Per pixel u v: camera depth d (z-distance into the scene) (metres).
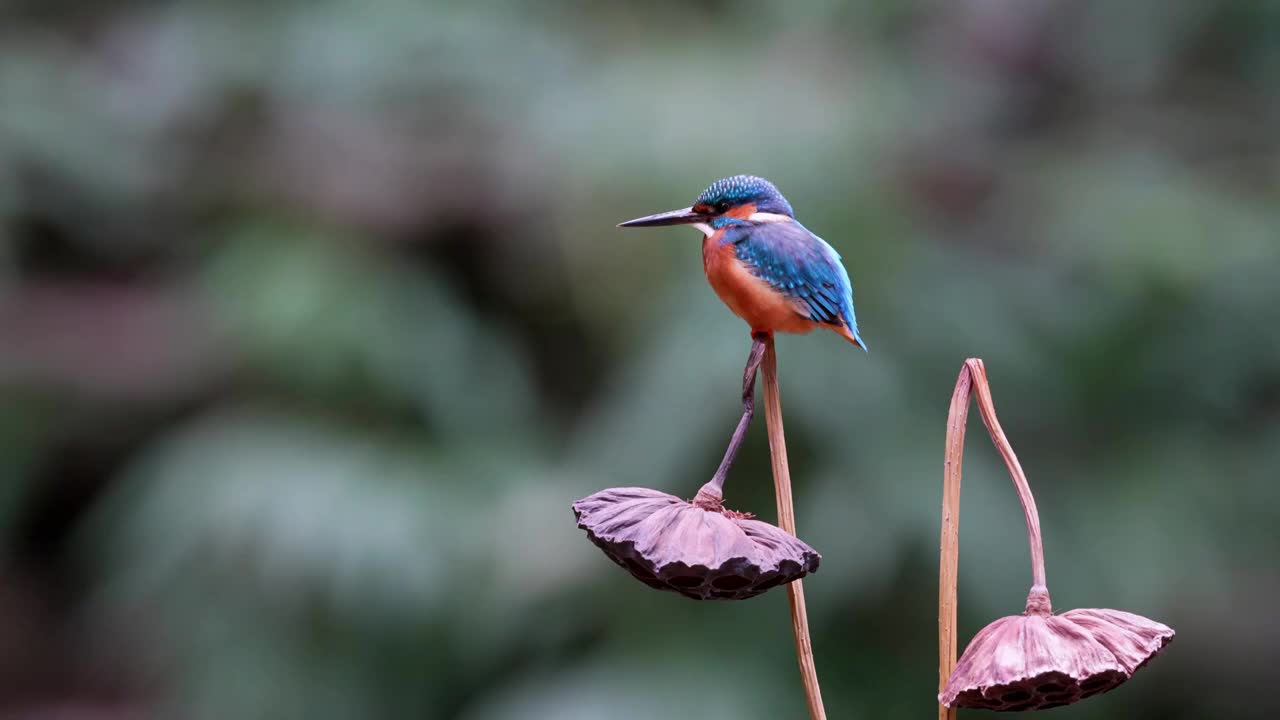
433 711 10.57
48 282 13.60
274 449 10.74
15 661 12.56
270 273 11.34
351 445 10.99
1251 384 10.53
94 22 14.38
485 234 11.90
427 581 10.16
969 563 9.18
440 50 12.09
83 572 13.10
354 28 12.38
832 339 9.48
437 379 11.20
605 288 10.33
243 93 12.71
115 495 12.05
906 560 9.17
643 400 9.59
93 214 13.25
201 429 11.55
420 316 11.48
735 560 2.18
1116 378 10.48
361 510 10.30
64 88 13.24
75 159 12.86
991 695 2.16
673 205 10.14
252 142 12.80
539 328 12.17
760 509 9.37
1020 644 2.16
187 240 13.24
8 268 12.81
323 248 11.63
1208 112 12.13
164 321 12.88
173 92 12.99
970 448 9.75
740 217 2.57
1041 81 12.30
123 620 11.12
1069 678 2.09
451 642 10.33
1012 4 12.05
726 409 9.28
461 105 11.95
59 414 12.69
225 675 10.19
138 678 11.80
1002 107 11.98
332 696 10.31
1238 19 11.88
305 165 12.09
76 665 12.73
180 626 10.38
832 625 9.44
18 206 12.73
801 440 9.37
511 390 11.59
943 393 9.84
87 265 13.76
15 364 12.32
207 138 12.86
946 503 2.43
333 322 11.01
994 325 10.02
